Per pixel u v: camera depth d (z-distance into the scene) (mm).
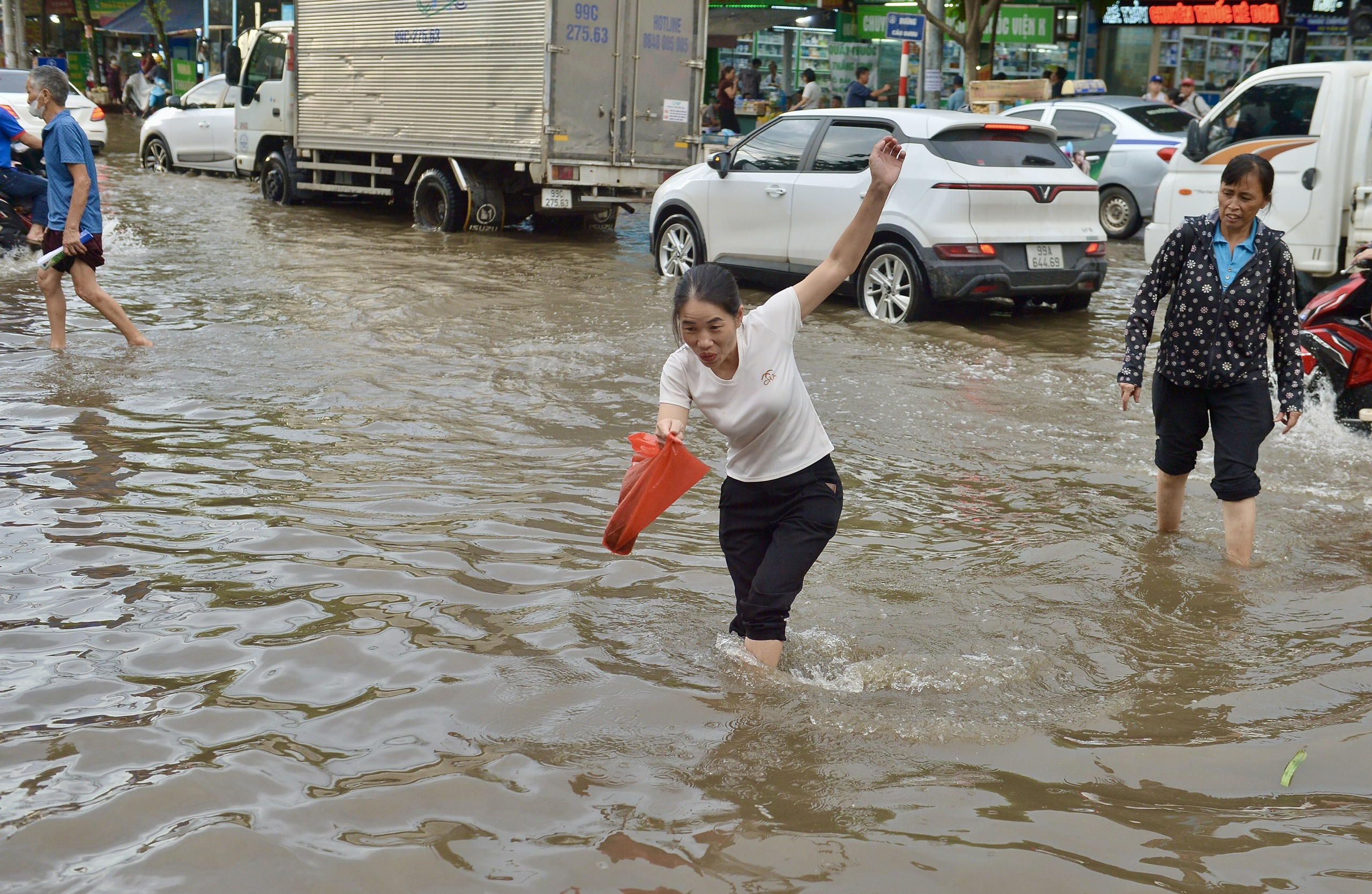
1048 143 10727
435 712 3285
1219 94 24234
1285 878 2564
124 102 44438
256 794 2824
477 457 5965
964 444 6629
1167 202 11070
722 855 2621
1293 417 4848
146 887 2451
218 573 4309
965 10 19828
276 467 5680
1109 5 24672
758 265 11648
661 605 4148
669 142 15273
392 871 2533
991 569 4684
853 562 4723
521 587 4281
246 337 8648
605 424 6707
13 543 4566
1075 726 3324
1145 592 4465
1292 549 5016
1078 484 5969
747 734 3211
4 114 11891
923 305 10195
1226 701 3496
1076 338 9852
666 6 14922
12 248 12203
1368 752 3148
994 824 2771
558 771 2986
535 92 14352
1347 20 22859
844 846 2668
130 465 5609
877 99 26406
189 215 16562
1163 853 2658
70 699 3316
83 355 7898
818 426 3689
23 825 2666
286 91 18016
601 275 12438
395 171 16484
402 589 4195
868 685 3580
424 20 15516
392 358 8117
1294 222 9758
